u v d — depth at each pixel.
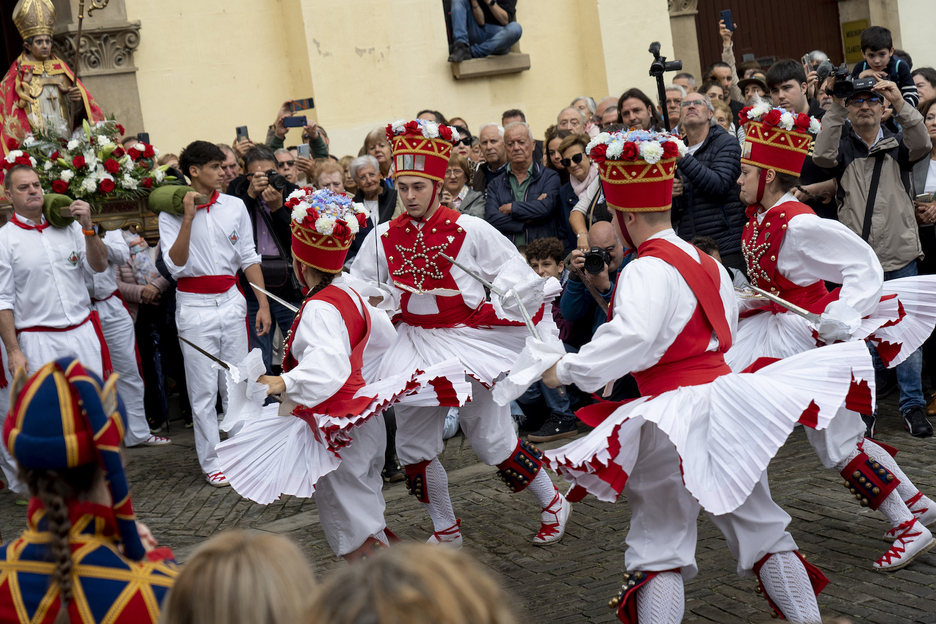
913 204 6.14
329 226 3.83
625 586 3.07
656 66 6.86
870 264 3.75
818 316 3.58
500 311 4.42
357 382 3.87
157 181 6.50
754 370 3.29
